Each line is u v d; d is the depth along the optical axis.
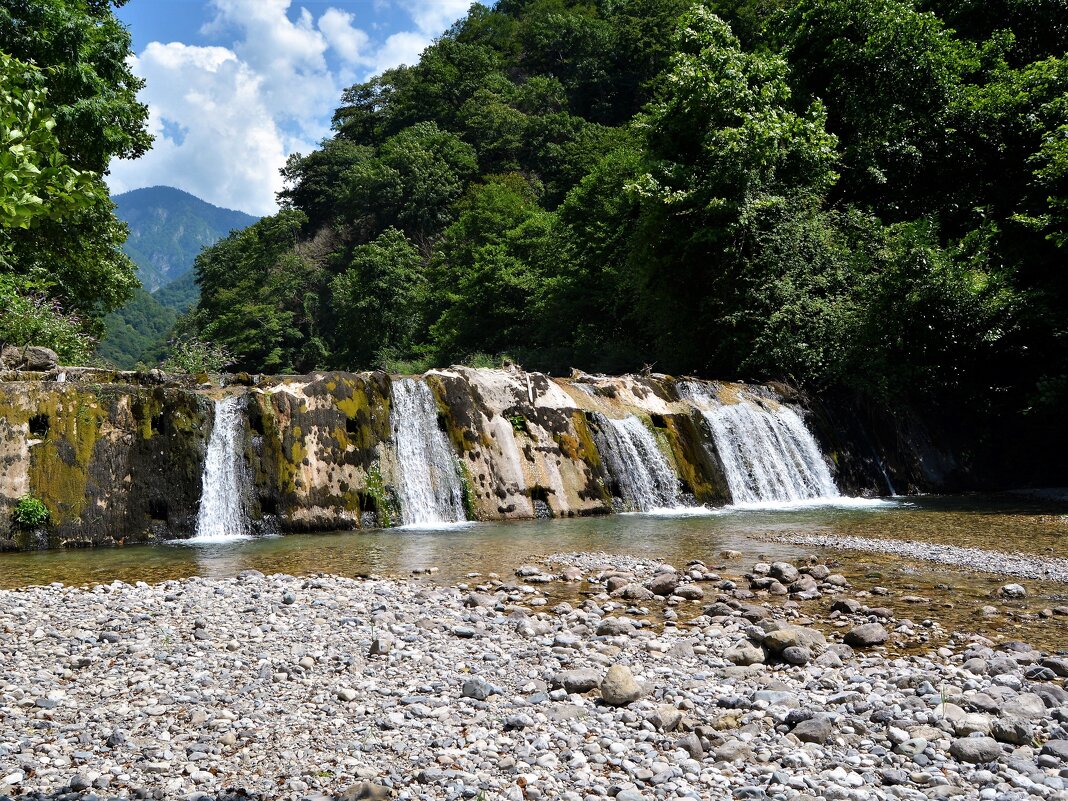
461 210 79.94
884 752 5.09
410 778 4.71
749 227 26.66
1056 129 23.47
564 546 14.02
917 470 25.16
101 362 25.61
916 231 24.17
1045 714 5.79
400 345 69.25
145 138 30.08
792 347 25.73
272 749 5.13
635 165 38.03
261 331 78.31
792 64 30.61
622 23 94.56
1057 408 23.50
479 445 18.97
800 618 8.80
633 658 7.30
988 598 9.78
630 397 22.25
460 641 7.80
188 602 9.20
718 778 4.74
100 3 27.66
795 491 22.88
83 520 14.65
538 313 46.72
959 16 30.92
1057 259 25.36
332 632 8.01
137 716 5.68
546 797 4.47
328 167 106.56
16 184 4.83
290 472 16.66
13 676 6.49
